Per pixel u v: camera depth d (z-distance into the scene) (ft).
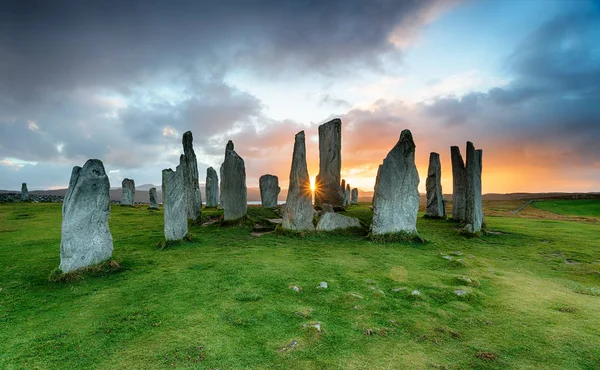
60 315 25.25
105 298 28.63
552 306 26.37
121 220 79.36
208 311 25.39
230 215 68.49
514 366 18.25
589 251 48.19
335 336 21.62
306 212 59.11
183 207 52.11
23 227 65.87
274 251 46.42
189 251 46.37
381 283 31.99
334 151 89.86
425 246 50.78
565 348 19.88
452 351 19.92
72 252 34.32
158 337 21.53
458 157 76.95
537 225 75.10
